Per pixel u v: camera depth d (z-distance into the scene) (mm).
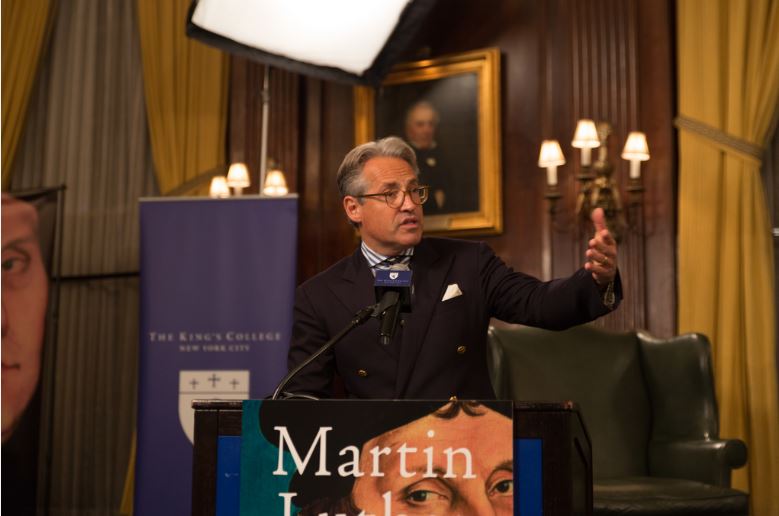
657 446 5438
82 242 8297
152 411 6258
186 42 8375
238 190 7855
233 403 2320
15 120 8336
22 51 8391
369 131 7844
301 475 2215
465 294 3229
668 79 6879
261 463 2230
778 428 6211
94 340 8188
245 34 6875
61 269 8266
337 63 7215
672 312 6664
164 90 8336
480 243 3379
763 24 6605
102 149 8414
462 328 3180
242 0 6398
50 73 8523
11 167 8328
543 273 7105
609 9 7109
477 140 7414
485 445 2182
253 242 6359
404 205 3199
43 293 6977
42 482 7984
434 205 7531
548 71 7266
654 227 6793
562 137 7180
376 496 2188
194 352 6293
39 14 8445
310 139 8164
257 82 8297
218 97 8297
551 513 2184
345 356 3221
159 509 6148
